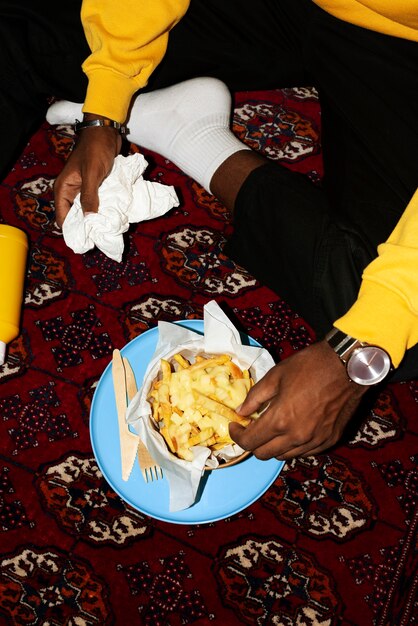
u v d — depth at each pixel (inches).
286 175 49.4
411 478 53.7
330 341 37.1
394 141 47.6
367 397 55.5
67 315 57.4
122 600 50.4
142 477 48.3
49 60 52.7
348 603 50.6
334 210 49.1
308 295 48.1
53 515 52.2
